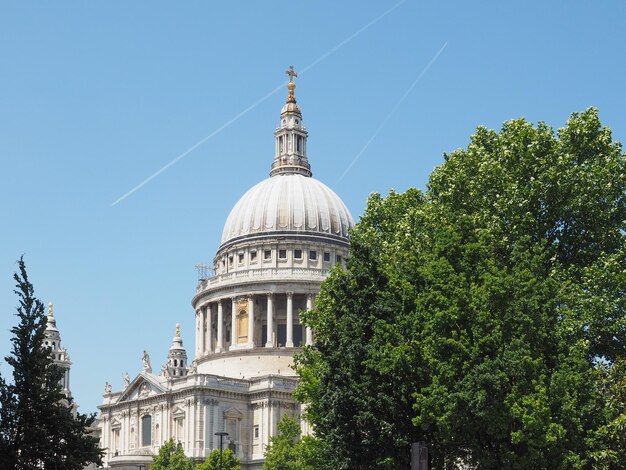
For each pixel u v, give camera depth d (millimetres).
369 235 85125
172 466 148875
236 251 197250
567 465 59188
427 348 61531
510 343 60344
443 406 59625
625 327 70625
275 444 143750
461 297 61281
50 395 62156
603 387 66875
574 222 76438
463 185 78625
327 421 68375
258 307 189375
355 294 70000
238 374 183625
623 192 77250
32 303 63531
